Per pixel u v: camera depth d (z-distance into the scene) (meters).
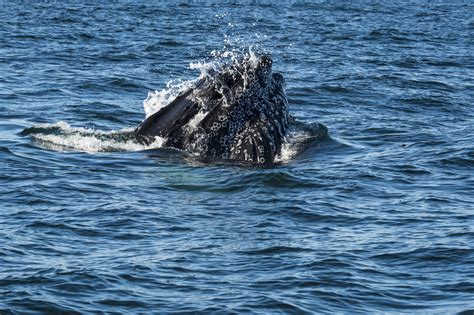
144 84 112.38
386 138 84.31
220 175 68.88
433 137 84.50
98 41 151.88
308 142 79.44
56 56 131.88
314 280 49.75
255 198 64.06
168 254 53.09
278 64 132.00
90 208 60.62
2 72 114.31
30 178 66.88
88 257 52.31
